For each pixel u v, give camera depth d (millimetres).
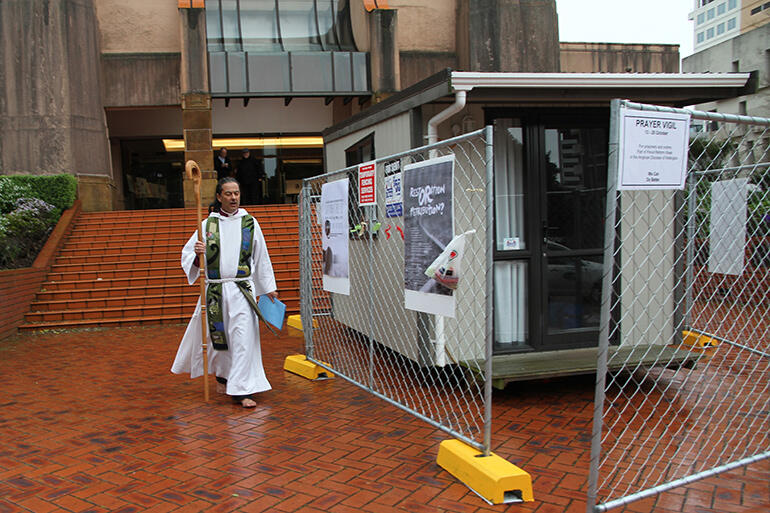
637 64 20453
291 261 11266
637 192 5582
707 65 17703
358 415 4605
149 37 16594
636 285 5613
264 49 17609
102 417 4688
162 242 11867
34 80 14516
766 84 15555
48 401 5176
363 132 6613
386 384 5500
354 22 18234
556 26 18062
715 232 4508
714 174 5457
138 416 4695
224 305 4898
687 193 5648
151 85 16391
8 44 14477
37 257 10680
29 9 14500
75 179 13906
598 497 3123
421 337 5199
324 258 5500
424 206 3785
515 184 5496
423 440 4039
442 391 5191
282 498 3199
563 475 3420
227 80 16438
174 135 18422
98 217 13172
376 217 6207
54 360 6914
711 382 5172
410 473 3498
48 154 14484
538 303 5480
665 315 5680
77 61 14891
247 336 4883
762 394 4789
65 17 14664
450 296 3514
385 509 3051
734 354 5996
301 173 19859
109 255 11125
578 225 5609
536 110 5434
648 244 5633
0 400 5234
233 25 17844
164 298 9883
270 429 4316
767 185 4215
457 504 3092
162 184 19625
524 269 5523
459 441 3629
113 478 3508
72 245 11609
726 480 3350
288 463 3674
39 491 3352
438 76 4805
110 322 9195
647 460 3336
